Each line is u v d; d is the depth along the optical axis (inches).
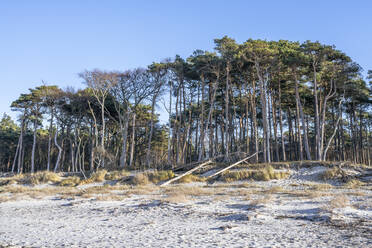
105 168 1434.5
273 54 1368.1
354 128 1941.4
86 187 1087.0
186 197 689.6
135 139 2161.7
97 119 1998.0
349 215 411.5
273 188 829.8
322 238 294.2
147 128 2064.5
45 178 1254.3
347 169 1076.5
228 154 1359.5
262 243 278.5
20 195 902.4
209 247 267.3
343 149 1899.6
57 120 1894.7
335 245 265.4
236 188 905.5
